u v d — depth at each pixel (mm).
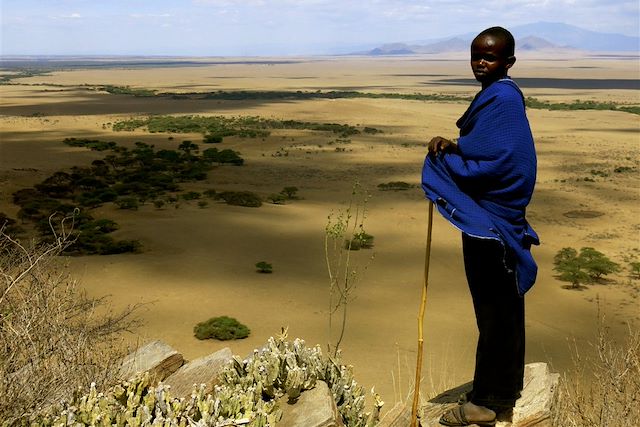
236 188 59344
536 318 28250
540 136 97938
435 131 105125
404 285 32281
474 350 23859
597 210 51844
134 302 28297
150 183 59531
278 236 41125
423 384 19422
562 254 37125
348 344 24359
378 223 45344
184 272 33031
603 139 95438
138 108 144000
